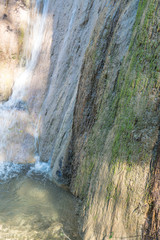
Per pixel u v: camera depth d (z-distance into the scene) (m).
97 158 2.84
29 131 5.30
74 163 3.50
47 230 2.77
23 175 4.30
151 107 2.08
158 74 2.04
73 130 3.58
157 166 2.00
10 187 3.91
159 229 1.93
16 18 6.39
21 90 6.14
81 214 2.86
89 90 3.30
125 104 2.34
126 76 2.40
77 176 3.35
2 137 5.09
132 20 2.73
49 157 4.64
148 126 2.08
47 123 4.98
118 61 2.82
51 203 3.41
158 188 1.97
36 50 6.27
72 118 3.94
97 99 3.15
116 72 2.81
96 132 3.01
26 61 6.53
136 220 2.06
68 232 2.74
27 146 5.11
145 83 2.14
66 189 3.66
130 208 2.12
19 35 6.46
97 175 2.68
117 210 2.23
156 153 2.01
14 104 5.95
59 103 4.73
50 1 6.25
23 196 3.65
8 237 2.61
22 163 4.82
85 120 3.33
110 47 3.00
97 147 2.90
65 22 5.51
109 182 2.38
